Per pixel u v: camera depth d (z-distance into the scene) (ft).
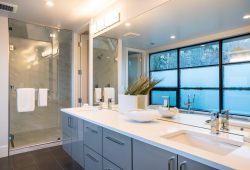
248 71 4.01
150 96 6.54
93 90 9.77
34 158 8.64
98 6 8.00
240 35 4.17
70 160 8.42
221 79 4.55
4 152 8.82
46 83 12.02
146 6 6.31
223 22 4.49
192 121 5.20
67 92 11.98
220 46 4.57
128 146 4.30
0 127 8.80
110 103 8.61
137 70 7.01
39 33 11.16
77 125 7.16
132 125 5.00
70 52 11.76
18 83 10.88
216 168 2.60
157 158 3.54
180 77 5.55
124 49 7.63
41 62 11.75
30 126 11.81
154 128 4.65
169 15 5.69
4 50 8.96
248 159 2.70
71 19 9.53
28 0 7.27
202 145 4.17
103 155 5.33
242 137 3.86
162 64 6.07
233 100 4.31
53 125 12.35
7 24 9.07
